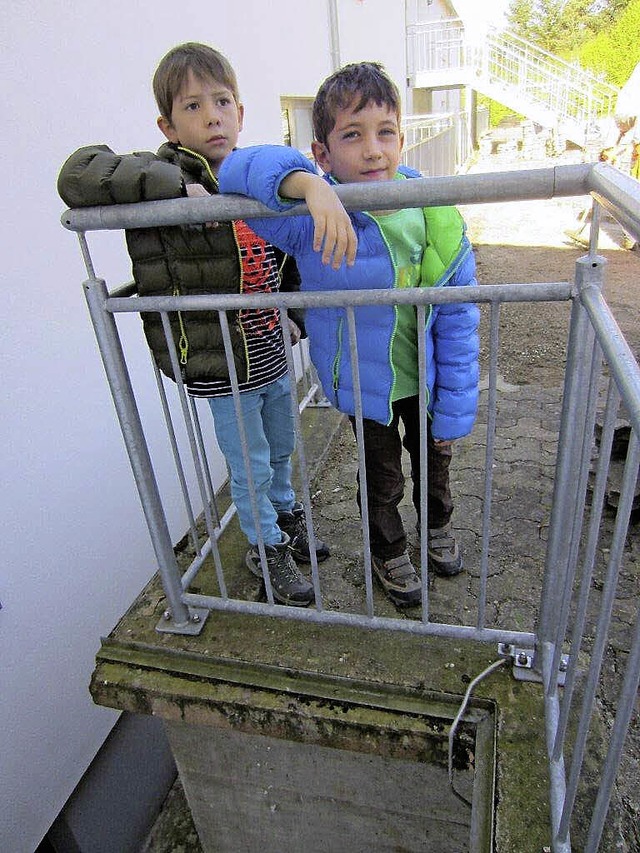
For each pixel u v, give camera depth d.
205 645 1.78
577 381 1.24
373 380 1.60
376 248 1.47
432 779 1.73
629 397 0.81
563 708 1.25
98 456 2.38
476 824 1.37
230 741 1.91
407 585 1.84
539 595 1.88
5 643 1.98
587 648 1.93
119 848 2.63
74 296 2.23
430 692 1.57
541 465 2.65
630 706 0.89
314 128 1.57
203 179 1.59
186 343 1.59
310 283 1.57
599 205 1.09
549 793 1.33
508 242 7.68
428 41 16.14
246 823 2.17
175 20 2.79
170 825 2.84
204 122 1.57
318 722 1.62
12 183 1.95
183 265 1.52
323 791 1.92
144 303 1.42
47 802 2.19
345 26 6.20
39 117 2.04
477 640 1.58
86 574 2.33
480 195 1.12
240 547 2.15
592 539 1.07
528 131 16.78
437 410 1.65
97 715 2.44
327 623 1.67
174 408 2.86
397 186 1.13
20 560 2.03
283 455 1.99
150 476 1.64
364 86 1.42
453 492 2.47
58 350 2.16
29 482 2.05
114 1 2.38
